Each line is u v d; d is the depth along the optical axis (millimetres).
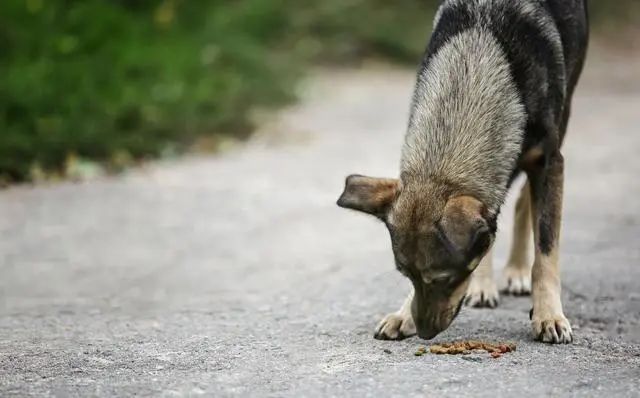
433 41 9180
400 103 25500
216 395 7312
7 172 16750
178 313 10164
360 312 9938
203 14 26719
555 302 8820
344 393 7285
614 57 35688
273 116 23094
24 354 8562
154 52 22656
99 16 22859
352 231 13797
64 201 15570
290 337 9000
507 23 8914
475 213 7613
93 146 17875
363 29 33156
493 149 8312
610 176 16781
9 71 19453
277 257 12508
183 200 15570
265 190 16156
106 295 11039
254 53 25844
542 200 9000
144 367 8094
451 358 8148
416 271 7914
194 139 19719
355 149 19469
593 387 7363
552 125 8961
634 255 11984
